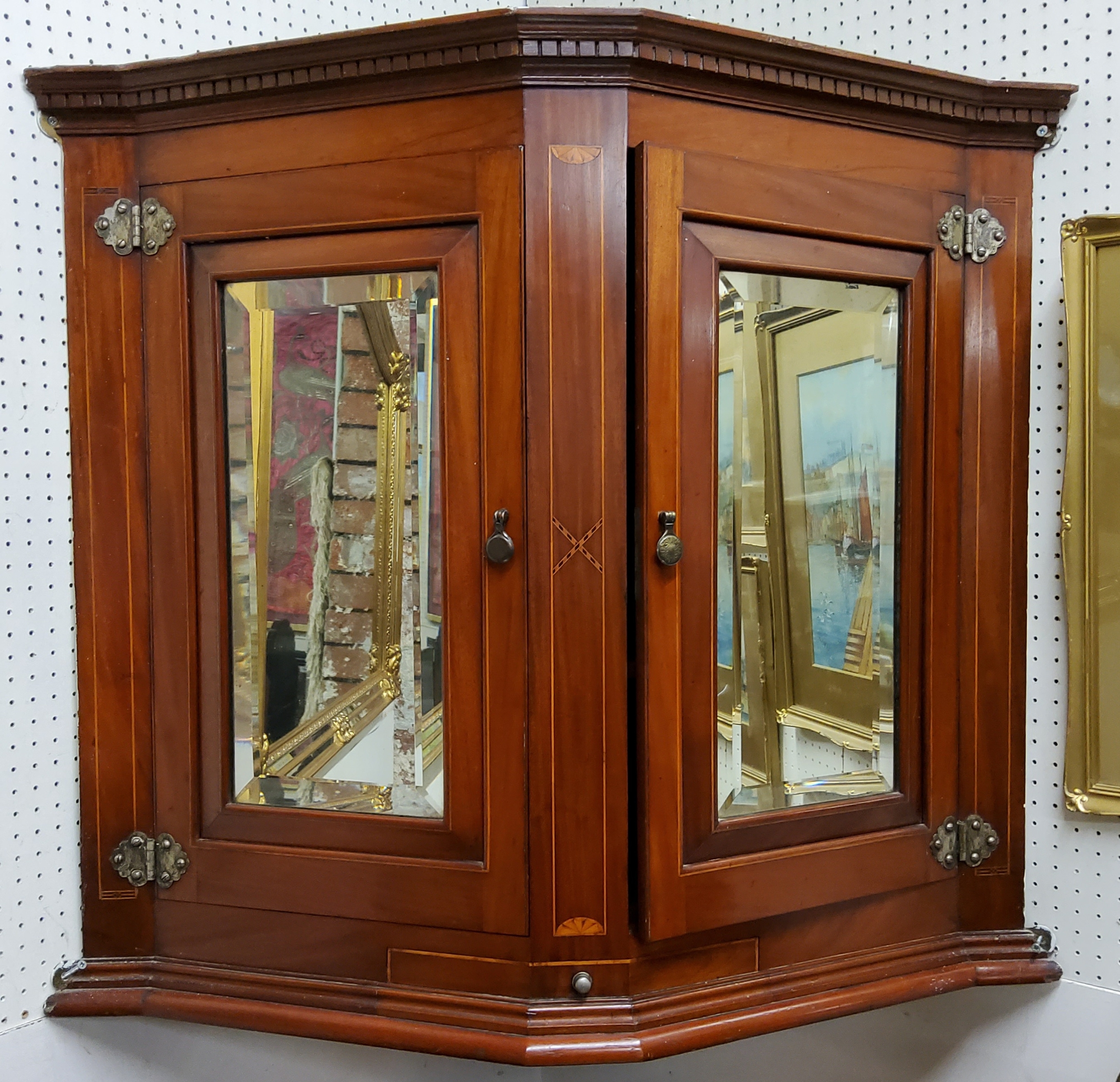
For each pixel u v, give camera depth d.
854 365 0.79
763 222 0.72
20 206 0.76
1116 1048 0.84
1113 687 0.81
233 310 0.77
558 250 0.67
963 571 0.83
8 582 0.76
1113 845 0.84
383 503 0.74
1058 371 0.85
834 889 0.77
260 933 0.77
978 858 0.84
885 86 0.75
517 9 0.64
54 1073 0.80
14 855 0.77
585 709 0.69
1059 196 0.84
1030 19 0.85
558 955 0.70
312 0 0.96
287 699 0.77
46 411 0.78
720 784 0.75
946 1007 0.94
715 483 0.72
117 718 0.79
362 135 0.71
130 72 0.74
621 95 0.67
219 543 0.77
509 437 0.69
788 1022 0.73
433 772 0.74
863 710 0.80
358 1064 0.96
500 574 0.69
